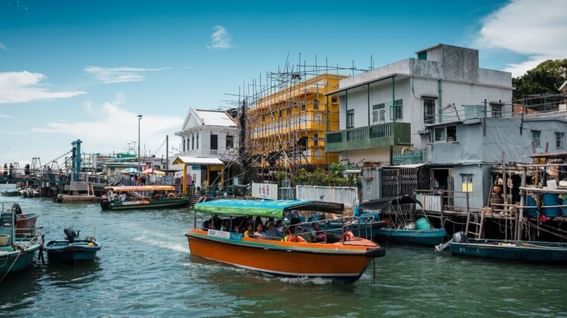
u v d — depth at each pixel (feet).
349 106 104.99
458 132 73.10
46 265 56.39
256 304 40.45
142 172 176.76
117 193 140.97
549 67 126.31
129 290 45.70
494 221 64.08
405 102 88.99
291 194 99.35
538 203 57.67
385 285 45.75
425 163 76.33
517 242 56.29
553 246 54.03
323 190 89.10
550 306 38.93
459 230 69.51
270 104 133.08
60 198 163.12
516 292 42.91
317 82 120.57
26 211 128.67
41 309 40.06
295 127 119.44
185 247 69.46
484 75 96.22
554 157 64.90
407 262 55.72
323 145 116.16
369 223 67.26
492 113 95.81
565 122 78.43
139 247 69.51
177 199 132.98
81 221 103.19
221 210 57.16
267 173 130.11
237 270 53.47
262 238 52.13
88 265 56.70
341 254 44.68
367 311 38.11
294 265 47.98
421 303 40.04
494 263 54.39
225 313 38.27
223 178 144.46
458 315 37.04
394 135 85.61
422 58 96.63
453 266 53.36
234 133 163.22
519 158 72.28
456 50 93.20
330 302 40.60
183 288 46.14
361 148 94.73
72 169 186.29
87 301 42.22
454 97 92.07
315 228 56.95
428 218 71.82
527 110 102.12
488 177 68.49
